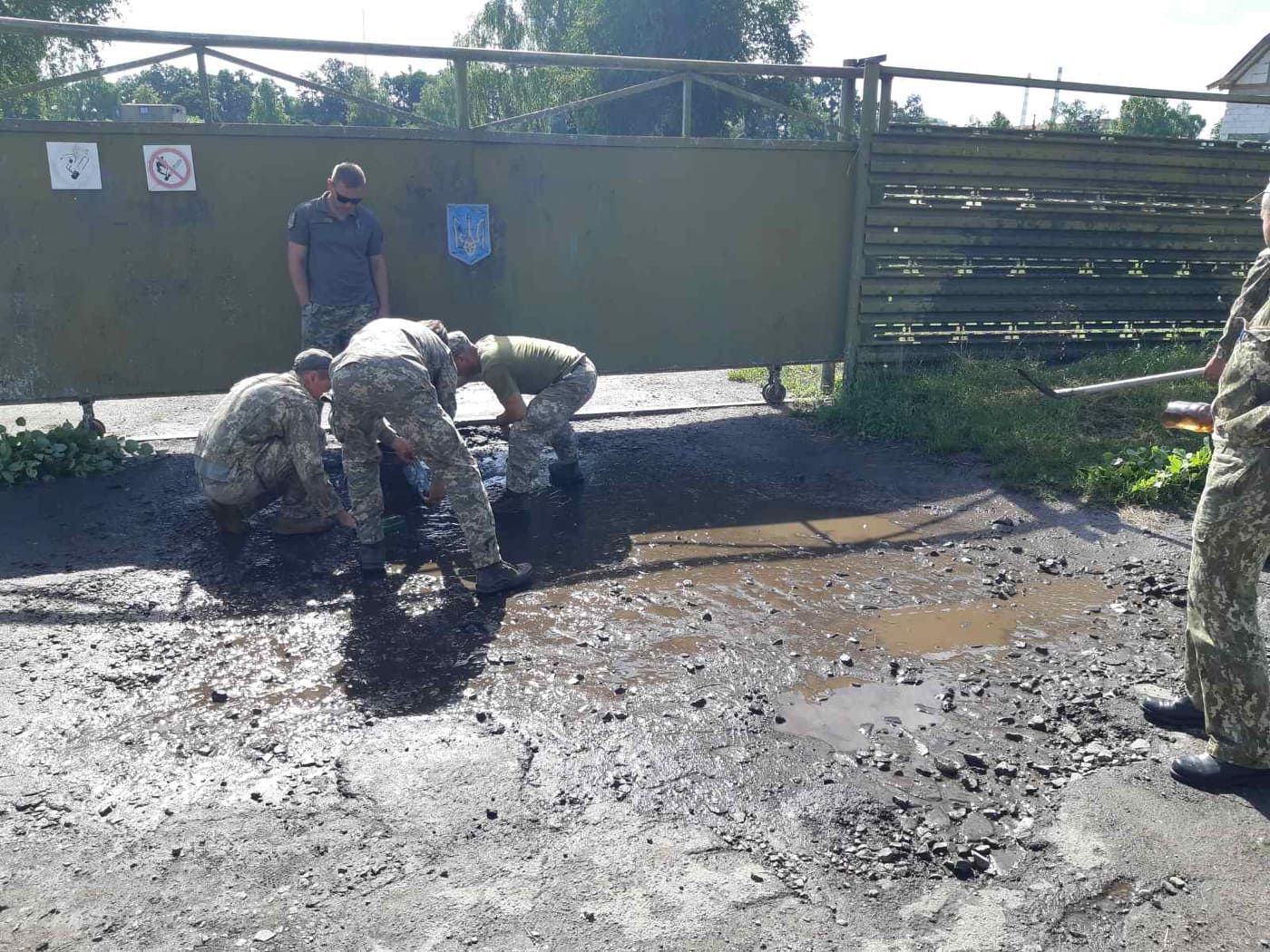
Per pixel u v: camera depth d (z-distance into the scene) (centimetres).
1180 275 914
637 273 763
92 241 644
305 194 673
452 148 696
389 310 711
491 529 454
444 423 439
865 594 461
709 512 583
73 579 468
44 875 262
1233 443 288
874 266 819
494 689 366
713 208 769
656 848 274
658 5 3438
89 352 661
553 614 436
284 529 532
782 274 803
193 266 664
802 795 300
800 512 582
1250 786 303
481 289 727
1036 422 704
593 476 657
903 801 296
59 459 631
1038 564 498
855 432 759
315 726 340
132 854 271
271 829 282
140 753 322
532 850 272
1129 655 395
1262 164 909
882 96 786
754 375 975
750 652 399
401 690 366
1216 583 295
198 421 797
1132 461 612
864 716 348
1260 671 292
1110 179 869
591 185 734
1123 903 254
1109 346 914
